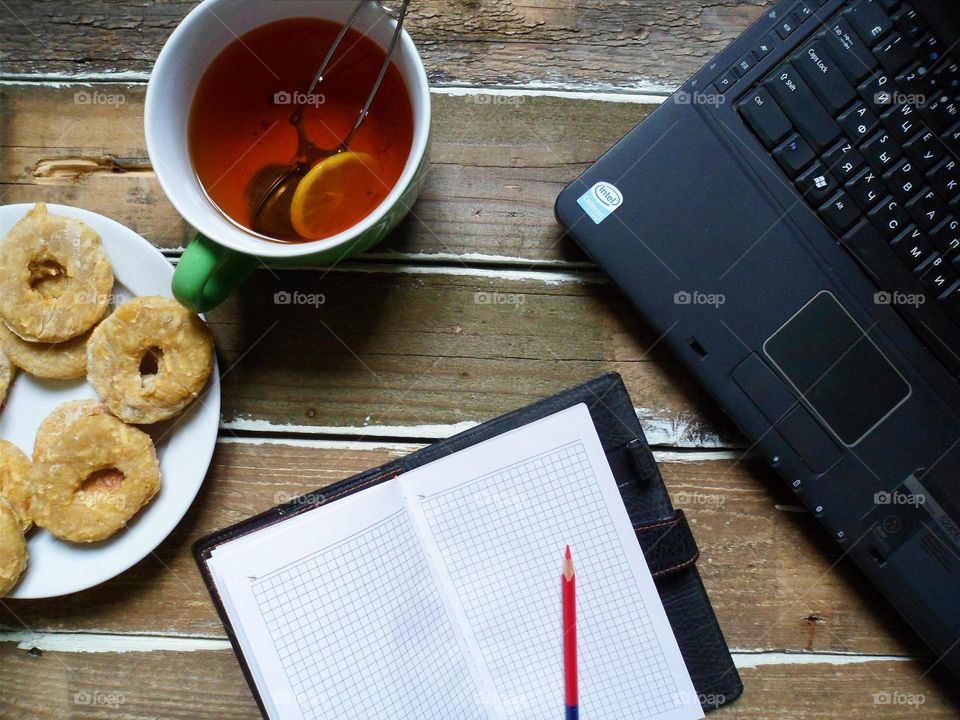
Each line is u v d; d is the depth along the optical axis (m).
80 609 0.52
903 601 0.47
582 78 0.53
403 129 0.44
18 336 0.48
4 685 0.51
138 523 0.48
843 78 0.46
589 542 0.49
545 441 0.49
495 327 0.52
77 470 0.47
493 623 0.49
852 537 0.48
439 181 0.52
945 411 0.47
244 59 0.44
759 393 0.48
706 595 0.50
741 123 0.47
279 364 0.52
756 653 0.52
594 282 0.52
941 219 0.46
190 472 0.49
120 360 0.47
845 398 0.47
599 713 0.49
